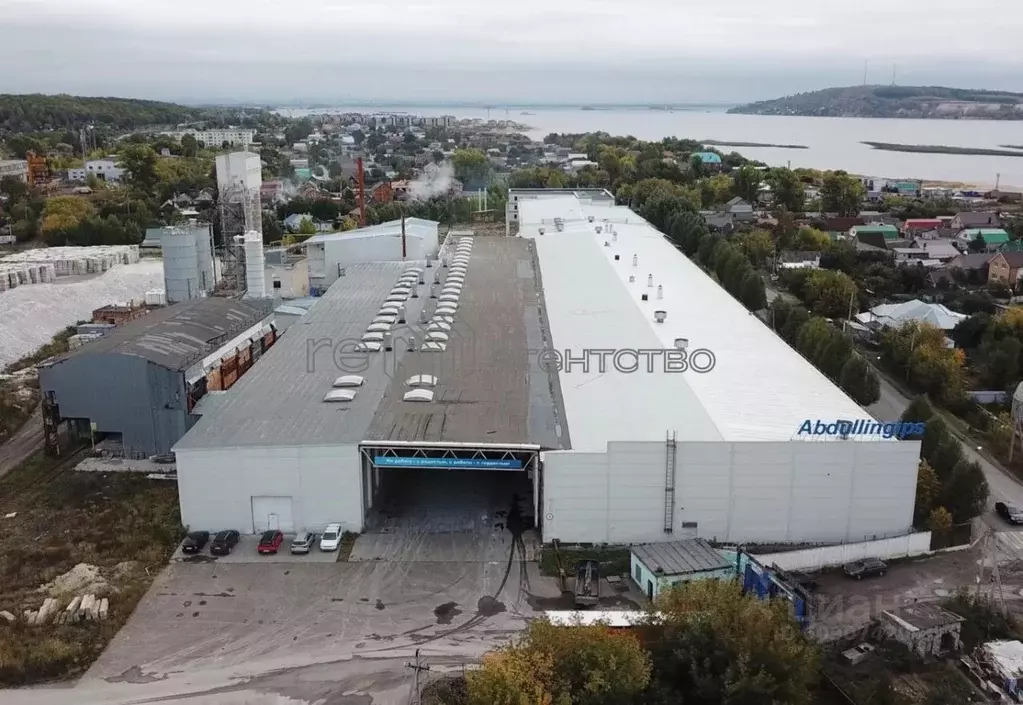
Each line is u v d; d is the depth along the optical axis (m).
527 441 55.69
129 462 66.88
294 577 50.88
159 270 140.50
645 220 156.25
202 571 51.62
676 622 39.78
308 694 40.56
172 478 64.25
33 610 47.31
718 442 53.28
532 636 38.28
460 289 95.81
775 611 40.59
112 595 48.09
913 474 54.19
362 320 83.44
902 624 43.81
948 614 44.84
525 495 62.38
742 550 49.69
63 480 64.25
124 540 54.72
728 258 122.00
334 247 124.75
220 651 43.84
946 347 92.44
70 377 66.44
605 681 35.50
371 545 54.72
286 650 43.94
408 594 49.06
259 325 87.88
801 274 126.62
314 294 121.12
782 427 56.53
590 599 47.41
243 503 55.59
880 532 55.00
